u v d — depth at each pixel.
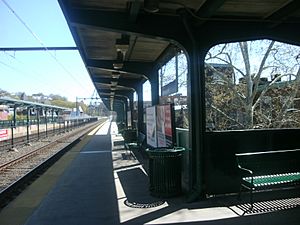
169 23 6.53
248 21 6.58
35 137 27.58
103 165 11.27
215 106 12.95
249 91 13.11
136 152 14.97
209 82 13.16
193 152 6.64
